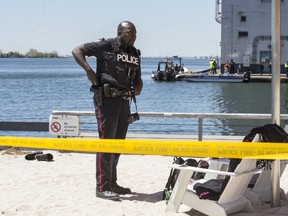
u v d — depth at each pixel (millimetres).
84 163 9492
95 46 6668
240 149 5559
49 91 55312
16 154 10367
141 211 6340
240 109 37125
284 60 67125
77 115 10711
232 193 5961
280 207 6461
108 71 6703
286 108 36938
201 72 73062
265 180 6637
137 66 6895
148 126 22812
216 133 19875
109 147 5891
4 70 164000
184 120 24969
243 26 67062
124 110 6898
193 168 5973
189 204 6152
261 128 5711
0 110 36250
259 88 54312
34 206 6508
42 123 11430
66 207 6512
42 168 9016
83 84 68812
